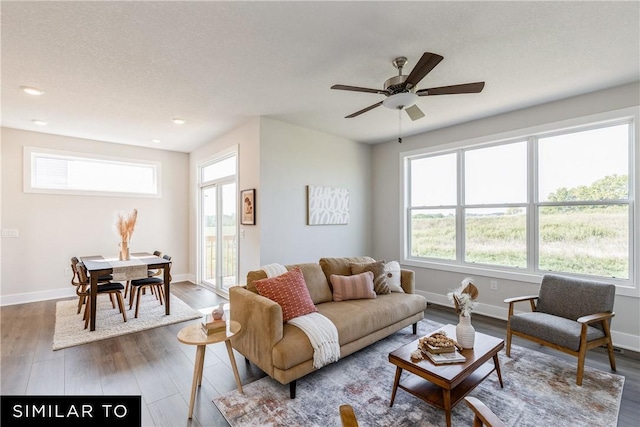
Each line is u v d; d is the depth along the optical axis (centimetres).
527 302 370
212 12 192
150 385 233
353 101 343
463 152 439
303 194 443
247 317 240
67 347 296
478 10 192
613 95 308
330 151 480
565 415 198
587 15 197
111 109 365
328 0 182
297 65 262
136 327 349
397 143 511
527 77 286
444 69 269
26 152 455
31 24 201
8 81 287
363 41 226
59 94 318
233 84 298
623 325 304
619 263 313
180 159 606
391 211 521
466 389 201
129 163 549
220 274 518
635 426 189
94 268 343
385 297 319
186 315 392
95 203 514
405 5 187
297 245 434
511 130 379
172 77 282
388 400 215
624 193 312
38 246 465
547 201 361
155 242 575
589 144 333
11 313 396
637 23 205
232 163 486
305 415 198
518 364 265
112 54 241
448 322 374
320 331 230
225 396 218
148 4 183
